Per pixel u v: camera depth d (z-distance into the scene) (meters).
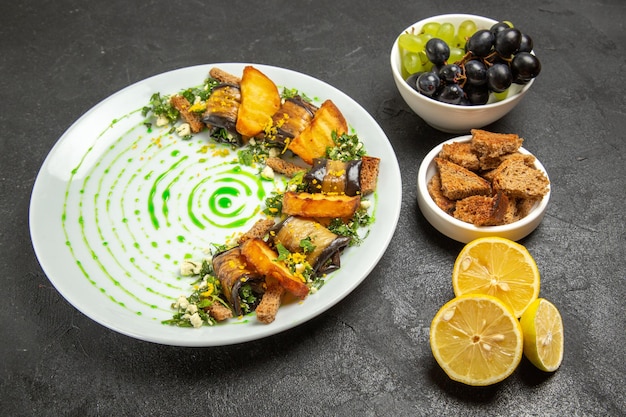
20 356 0.65
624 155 0.76
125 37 0.89
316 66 0.85
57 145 0.74
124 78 0.85
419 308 0.67
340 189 0.69
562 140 0.77
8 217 0.74
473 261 0.65
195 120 0.77
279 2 0.92
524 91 0.73
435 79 0.72
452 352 0.61
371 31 0.88
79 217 0.71
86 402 0.63
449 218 0.69
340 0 0.91
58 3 0.92
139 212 0.72
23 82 0.85
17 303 0.68
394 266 0.69
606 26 0.87
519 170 0.69
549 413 0.61
